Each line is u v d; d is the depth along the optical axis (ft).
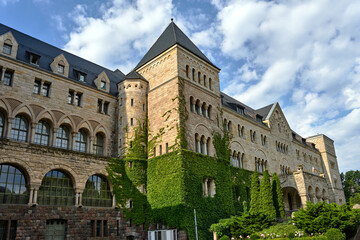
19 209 103.86
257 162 190.60
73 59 157.17
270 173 197.06
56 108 128.26
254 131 197.88
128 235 127.95
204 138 145.18
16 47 122.72
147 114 150.10
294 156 236.43
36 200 108.47
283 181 182.80
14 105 115.55
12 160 106.01
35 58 130.62
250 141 189.98
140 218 131.54
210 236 126.62
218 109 160.66
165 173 131.23
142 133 145.28
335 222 96.58
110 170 133.18
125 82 152.76
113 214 128.47
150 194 134.62
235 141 176.14
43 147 114.93
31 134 117.80
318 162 277.44
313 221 99.91
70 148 129.80
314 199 181.16
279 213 144.66
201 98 151.23
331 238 91.66
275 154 211.00
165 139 136.98
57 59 135.64
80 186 121.08
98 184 130.00
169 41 156.66
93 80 153.28
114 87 163.43
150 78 156.35
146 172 139.95
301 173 177.06
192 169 130.41
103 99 148.97
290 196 204.03
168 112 139.74
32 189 108.37
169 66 147.43
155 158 137.49
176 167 127.85
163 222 126.11
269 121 215.92
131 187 134.92
